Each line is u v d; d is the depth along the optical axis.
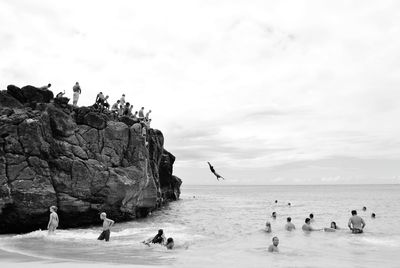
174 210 46.44
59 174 26.33
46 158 26.05
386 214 42.56
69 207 26.02
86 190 27.11
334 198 93.75
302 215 40.56
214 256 16.39
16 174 24.38
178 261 14.35
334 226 27.12
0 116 25.70
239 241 21.56
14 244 18.80
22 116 25.77
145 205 35.50
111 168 29.17
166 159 60.78
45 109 27.38
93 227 26.98
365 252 18.22
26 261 13.34
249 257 16.45
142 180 31.78
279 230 26.70
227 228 27.83
